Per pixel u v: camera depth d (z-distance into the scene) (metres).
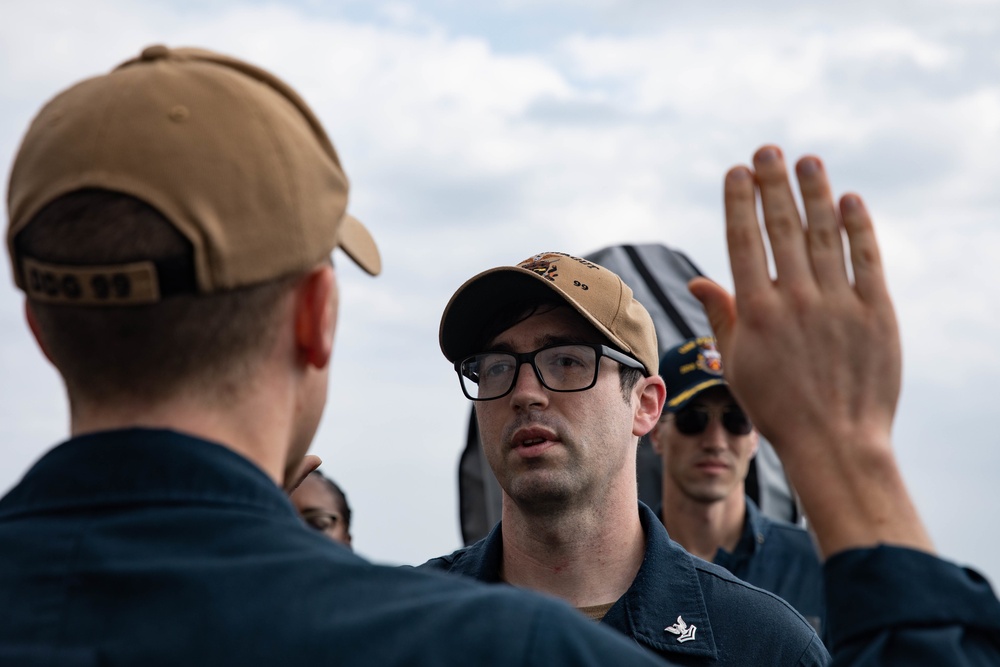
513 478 2.71
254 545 1.12
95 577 1.09
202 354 1.15
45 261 1.11
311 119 1.24
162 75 1.18
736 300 1.14
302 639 1.06
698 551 4.55
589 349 2.73
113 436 1.15
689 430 4.53
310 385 1.26
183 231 1.10
